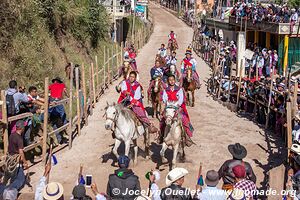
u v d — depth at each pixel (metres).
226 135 16.27
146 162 13.26
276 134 16.25
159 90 17.31
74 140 15.57
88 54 25.47
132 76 12.83
